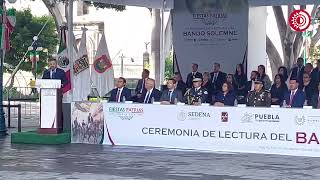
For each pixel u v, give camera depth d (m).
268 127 12.84
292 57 31.09
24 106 28.94
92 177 9.95
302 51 32.34
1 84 16.69
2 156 12.41
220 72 19.00
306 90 16.20
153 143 13.96
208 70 21.34
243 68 20.19
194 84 14.72
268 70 37.53
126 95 15.05
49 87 14.66
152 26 29.73
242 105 13.38
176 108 13.68
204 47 21.41
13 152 13.01
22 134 14.63
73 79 19.66
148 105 13.98
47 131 14.62
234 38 21.02
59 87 14.74
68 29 18.78
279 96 15.91
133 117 14.16
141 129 14.07
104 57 21.44
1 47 16.42
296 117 12.57
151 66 30.02
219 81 18.84
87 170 10.66
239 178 9.84
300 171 10.55
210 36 21.30
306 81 16.28
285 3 20.36
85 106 14.64
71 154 12.70
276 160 11.88
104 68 21.39
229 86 14.33
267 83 18.08
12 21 16.81
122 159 11.98
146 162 11.58
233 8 20.95
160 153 12.88
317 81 16.44
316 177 9.95
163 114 13.82
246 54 20.89
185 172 10.42
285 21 31.27
